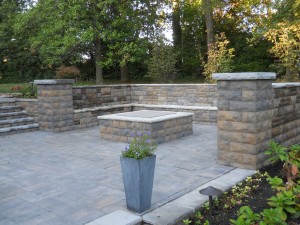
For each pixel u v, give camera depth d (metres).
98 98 9.73
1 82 18.25
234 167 4.81
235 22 15.87
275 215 2.78
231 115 4.78
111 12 12.64
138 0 12.85
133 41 13.06
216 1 13.31
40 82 8.17
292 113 5.91
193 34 16.97
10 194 3.86
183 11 16.50
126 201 3.36
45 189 4.01
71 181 4.30
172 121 6.95
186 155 5.61
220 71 11.14
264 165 4.84
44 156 5.71
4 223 3.09
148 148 3.36
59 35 11.86
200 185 4.04
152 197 3.66
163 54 12.92
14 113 8.55
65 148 6.34
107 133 7.19
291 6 11.10
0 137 7.57
